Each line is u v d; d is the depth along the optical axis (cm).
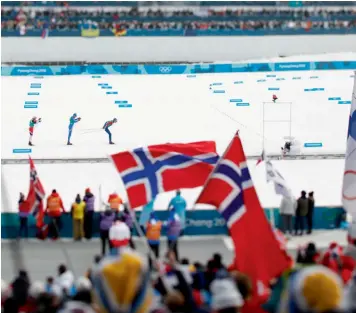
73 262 3212
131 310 1134
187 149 3041
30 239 3541
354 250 2633
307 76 7000
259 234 2127
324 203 4091
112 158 2700
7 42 8656
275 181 3384
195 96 6538
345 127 5741
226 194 2206
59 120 5978
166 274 2055
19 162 4925
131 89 6769
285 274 1752
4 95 6556
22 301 1977
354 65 7256
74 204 3484
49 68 7269
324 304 1012
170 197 4044
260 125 5803
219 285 1398
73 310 1147
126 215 3272
